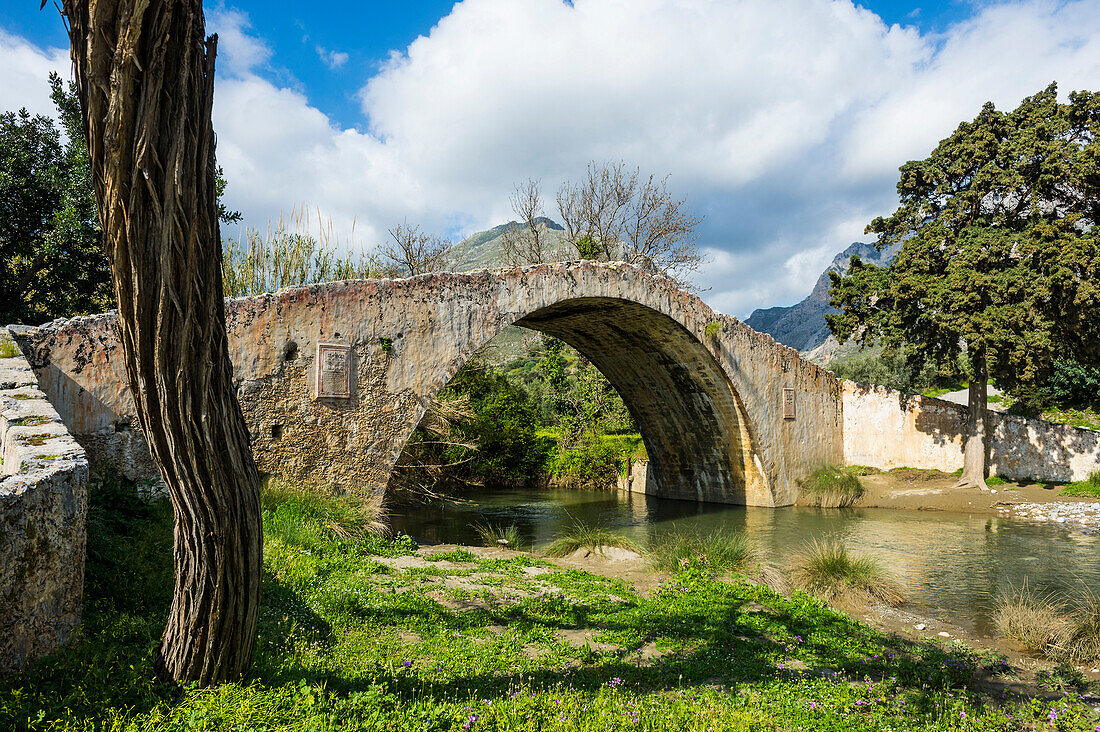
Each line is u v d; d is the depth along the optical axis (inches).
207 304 122.8
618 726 152.6
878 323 868.6
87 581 199.6
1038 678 251.6
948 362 840.9
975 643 305.6
